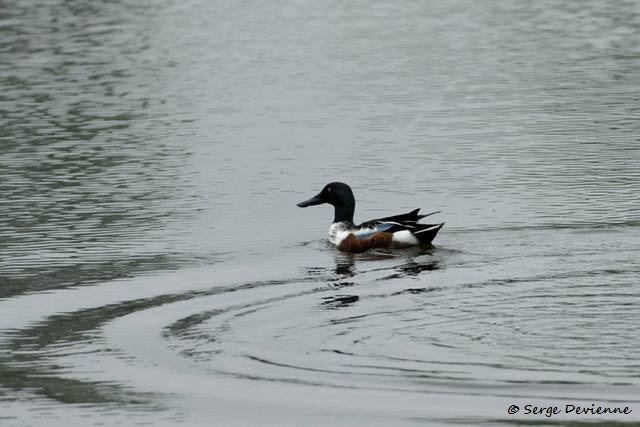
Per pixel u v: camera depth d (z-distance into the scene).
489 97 30.34
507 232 18.41
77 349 13.53
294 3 50.38
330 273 16.52
